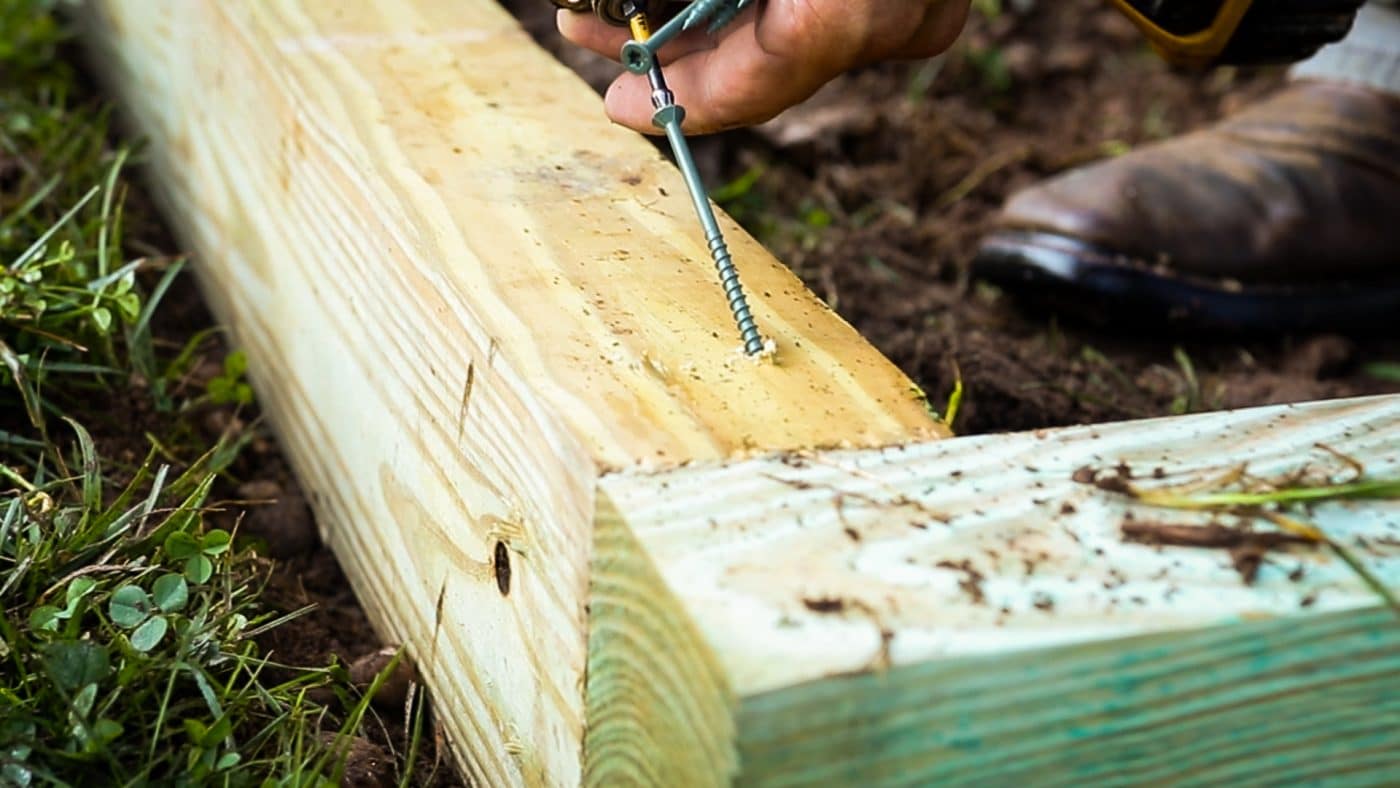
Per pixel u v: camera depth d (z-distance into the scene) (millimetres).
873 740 833
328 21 1628
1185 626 855
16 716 1114
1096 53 2822
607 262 1217
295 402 1672
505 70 1562
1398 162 2037
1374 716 911
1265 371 2010
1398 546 917
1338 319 2047
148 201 2244
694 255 1243
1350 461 990
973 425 1835
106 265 1740
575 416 1012
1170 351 2043
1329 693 896
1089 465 984
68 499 1474
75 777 1124
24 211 1851
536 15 2588
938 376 1894
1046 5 2930
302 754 1236
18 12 2502
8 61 2459
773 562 885
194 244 2031
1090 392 1900
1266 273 2018
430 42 1605
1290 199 2016
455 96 1494
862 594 862
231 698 1233
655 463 969
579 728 1035
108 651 1181
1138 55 2832
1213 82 2756
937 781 856
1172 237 1997
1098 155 2514
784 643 825
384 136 1402
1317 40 1610
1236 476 970
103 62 2414
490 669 1208
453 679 1303
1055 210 2033
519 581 1117
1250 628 863
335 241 1453
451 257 1203
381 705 1394
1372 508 946
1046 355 1988
